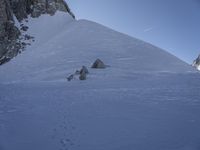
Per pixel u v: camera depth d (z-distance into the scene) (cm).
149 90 2842
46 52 6419
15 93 3219
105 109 2052
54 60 5816
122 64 5334
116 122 1669
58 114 1988
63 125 1681
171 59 6019
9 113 2127
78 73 4388
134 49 6369
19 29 7531
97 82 3781
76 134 1484
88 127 1602
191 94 2519
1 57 6269
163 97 2420
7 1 7438
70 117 1867
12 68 5772
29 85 3975
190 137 1315
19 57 6375
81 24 8200
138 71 4797
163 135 1377
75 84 3738
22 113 2095
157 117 1731
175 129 1458
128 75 4300
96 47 6431
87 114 1925
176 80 3588
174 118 1683
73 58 5769
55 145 1334
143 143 1287
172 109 1933
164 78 3859
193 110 1875
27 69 5581
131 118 1741
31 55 6388
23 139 1458
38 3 8569
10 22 7194
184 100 2248
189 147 1191
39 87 3678
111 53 6041
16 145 1366
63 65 5381
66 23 8469
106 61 5472
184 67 5553
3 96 3020
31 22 8038
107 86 3334
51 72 5059
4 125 1753
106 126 1599
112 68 4919
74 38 7138
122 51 6219
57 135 1490
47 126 1681
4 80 5112
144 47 6569
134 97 2477
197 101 2194
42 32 7712
